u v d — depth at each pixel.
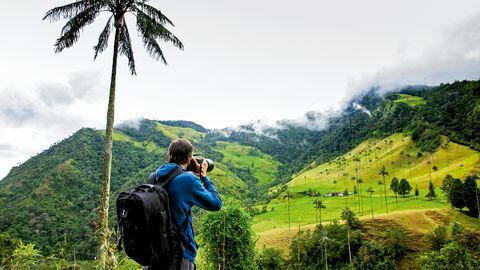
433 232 82.12
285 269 73.88
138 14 16.62
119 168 165.62
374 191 167.25
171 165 2.96
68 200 114.31
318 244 80.25
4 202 119.56
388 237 83.56
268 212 149.50
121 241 2.47
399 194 143.25
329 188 190.38
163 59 17.91
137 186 2.63
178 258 2.69
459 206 101.38
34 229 76.12
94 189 130.25
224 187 185.38
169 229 2.59
